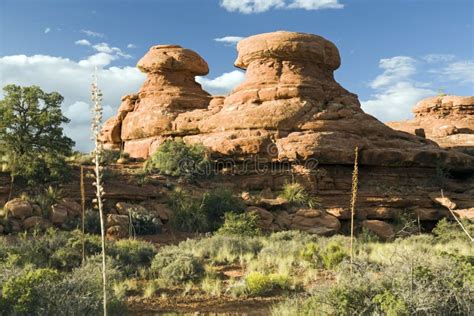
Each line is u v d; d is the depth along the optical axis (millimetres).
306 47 34125
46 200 21312
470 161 33312
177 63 40594
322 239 20703
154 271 13586
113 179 26109
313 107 32250
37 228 19203
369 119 33125
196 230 23453
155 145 36312
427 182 32031
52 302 8086
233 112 33250
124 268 13586
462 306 7211
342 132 31188
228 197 26016
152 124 37562
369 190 29984
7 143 23266
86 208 22516
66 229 20062
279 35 34406
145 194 24625
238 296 11508
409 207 29031
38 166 23141
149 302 10875
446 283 7488
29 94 24062
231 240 18203
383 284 8086
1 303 7941
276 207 27016
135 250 15508
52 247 15031
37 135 24047
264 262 15281
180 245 17828
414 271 7719
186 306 10578
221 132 33125
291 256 15727
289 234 21812
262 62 34719
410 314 7043
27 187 22984
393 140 32375
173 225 23438
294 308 8758
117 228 20391
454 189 31703
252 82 34375
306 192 28891
